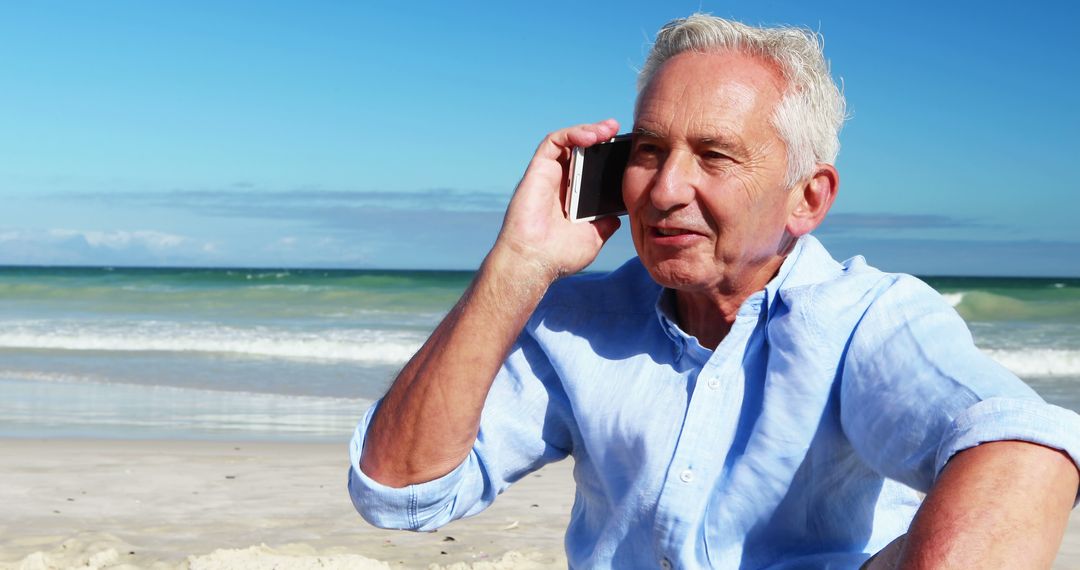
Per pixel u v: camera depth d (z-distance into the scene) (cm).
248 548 440
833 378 149
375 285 3306
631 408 163
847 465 157
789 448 152
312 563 412
